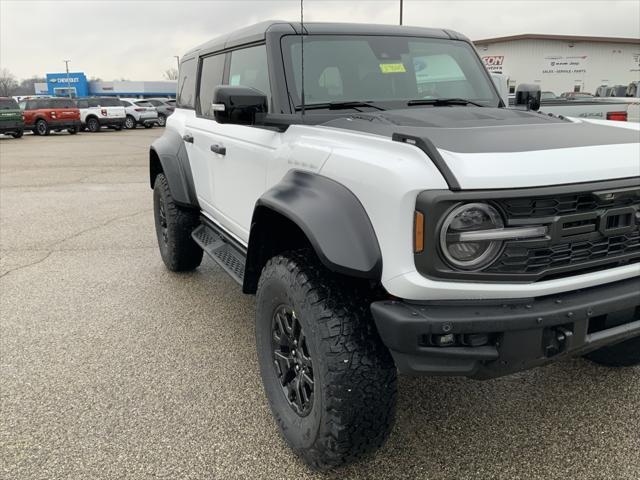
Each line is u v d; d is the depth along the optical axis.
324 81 3.26
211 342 3.94
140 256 6.14
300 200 2.40
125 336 4.05
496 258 2.09
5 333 4.11
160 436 2.85
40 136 28.20
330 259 2.15
